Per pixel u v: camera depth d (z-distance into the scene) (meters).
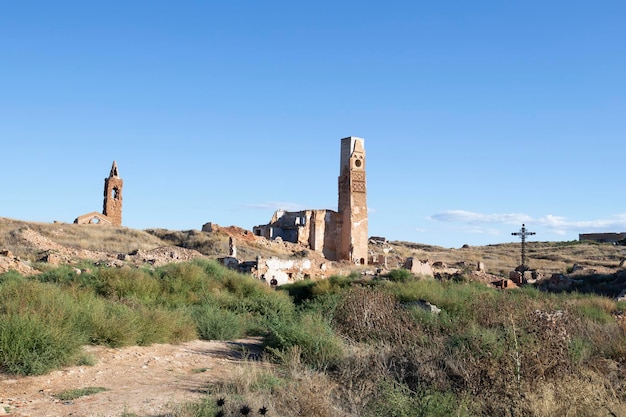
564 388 8.19
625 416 7.47
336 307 15.23
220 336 15.27
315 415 7.59
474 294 20.45
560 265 64.69
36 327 10.12
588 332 12.60
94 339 12.13
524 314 12.63
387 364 10.26
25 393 8.49
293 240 71.81
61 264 32.66
